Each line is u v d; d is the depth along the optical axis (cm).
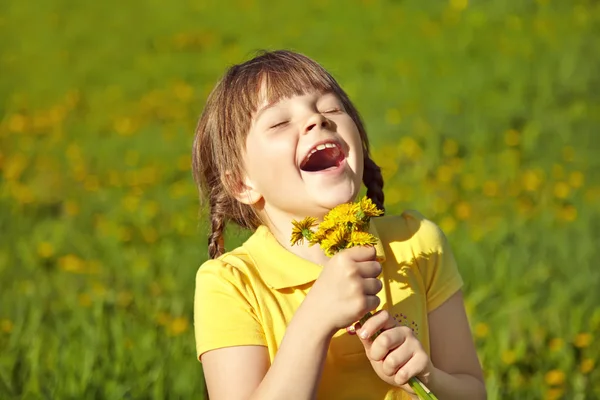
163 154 1089
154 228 845
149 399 498
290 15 1652
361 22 1548
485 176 930
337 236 275
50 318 641
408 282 309
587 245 719
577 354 552
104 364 526
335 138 293
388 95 1201
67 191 983
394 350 280
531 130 1040
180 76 1418
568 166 948
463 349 317
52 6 1869
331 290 274
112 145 1130
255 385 291
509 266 682
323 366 278
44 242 820
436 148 1011
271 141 298
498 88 1209
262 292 299
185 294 667
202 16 1706
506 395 508
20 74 1483
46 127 1215
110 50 1579
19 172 1030
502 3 1513
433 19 1526
